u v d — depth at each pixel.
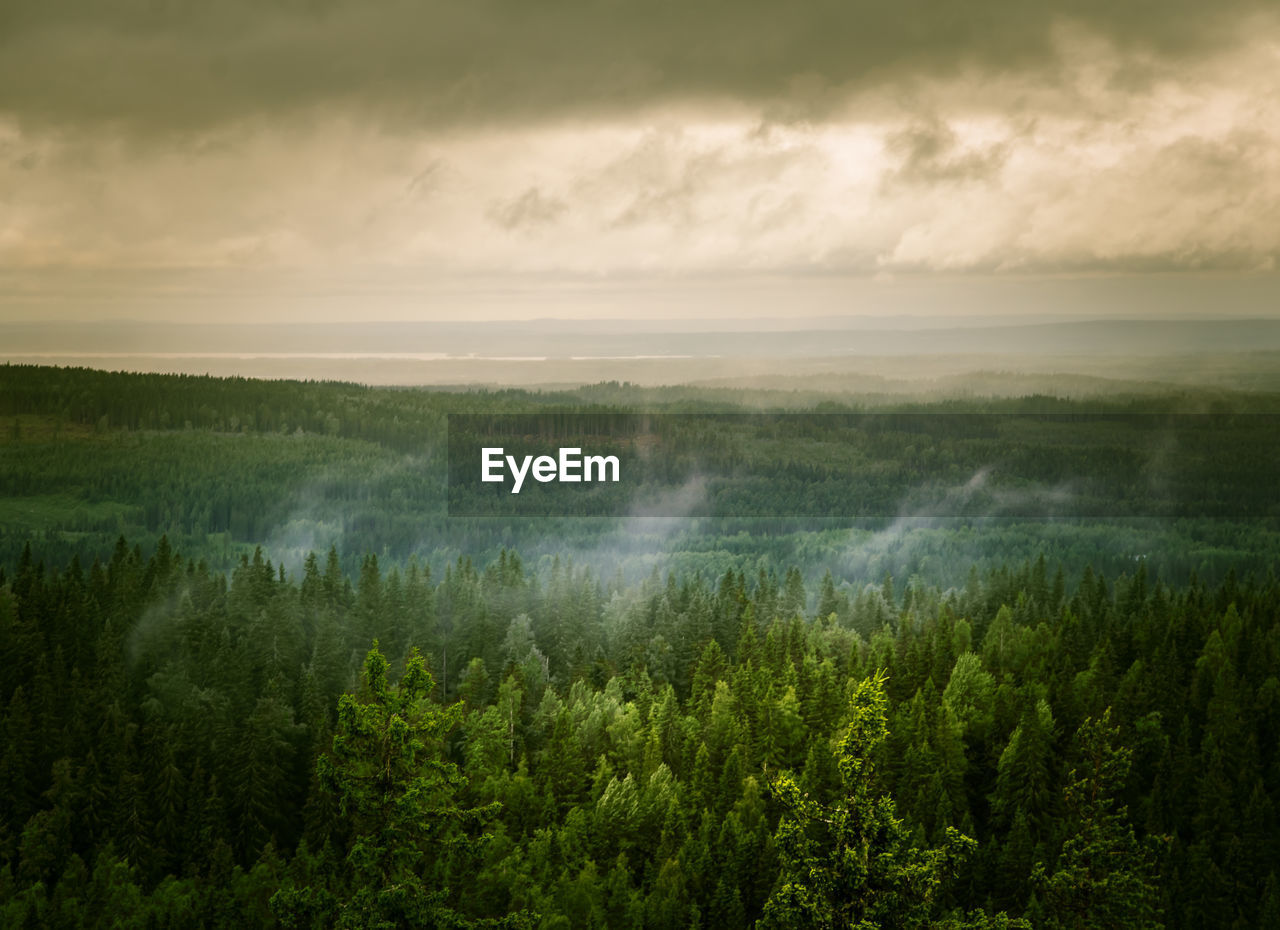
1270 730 113.69
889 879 48.06
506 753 112.69
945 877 76.56
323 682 132.12
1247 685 118.94
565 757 104.88
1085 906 60.09
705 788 101.81
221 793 104.88
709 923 86.31
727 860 88.50
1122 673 129.75
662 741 112.94
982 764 108.88
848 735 52.41
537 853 89.25
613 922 84.75
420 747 47.94
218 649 133.88
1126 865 60.25
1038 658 132.50
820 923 47.81
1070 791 70.38
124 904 87.62
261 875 89.50
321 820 97.50
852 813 50.00
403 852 47.03
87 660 135.88
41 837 97.00
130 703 122.81
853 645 134.00
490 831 88.75
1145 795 102.69
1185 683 127.50
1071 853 60.94
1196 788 101.38
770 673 123.06
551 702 119.19
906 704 110.88
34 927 85.94
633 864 96.75
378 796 47.50
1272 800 103.44
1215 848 95.75
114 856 95.88
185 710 116.19
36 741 108.62
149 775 104.94
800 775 101.62
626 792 97.94
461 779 49.25
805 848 49.75
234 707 123.50
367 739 48.44
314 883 83.31
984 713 113.00
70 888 91.19
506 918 48.41
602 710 117.81
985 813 103.75
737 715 114.38
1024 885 86.19
